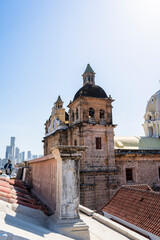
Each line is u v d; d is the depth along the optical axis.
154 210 16.81
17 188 12.33
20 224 5.75
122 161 37.09
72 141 37.94
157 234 14.34
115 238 8.70
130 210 18.66
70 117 39.94
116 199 21.75
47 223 7.28
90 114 37.12
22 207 7.43
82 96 35.09
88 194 31.58
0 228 4.15
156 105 56.22
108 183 33.56
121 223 17.95
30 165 16.95
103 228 10.02
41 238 4.76
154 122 54.31
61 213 6.97
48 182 10.27
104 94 38.03
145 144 44.59
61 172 7.38
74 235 6.61
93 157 33.72
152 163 39.72
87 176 32.22
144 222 16.14
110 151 35.03
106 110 37.12
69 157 7.48
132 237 9.07
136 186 23.98
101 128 35.53
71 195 7.24
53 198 8.92
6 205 7.04
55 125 45.09
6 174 15.26
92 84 39.91
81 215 12.07
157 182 39.06
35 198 12.04
